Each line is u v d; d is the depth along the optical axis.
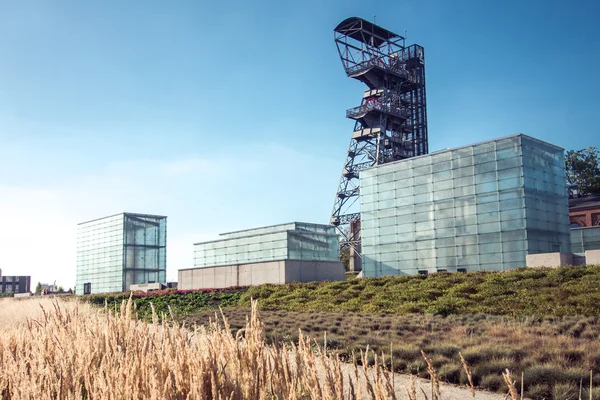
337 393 3.30
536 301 22.80
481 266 43.94
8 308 19.73
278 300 33.97
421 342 15.17
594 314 19.39
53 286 139.38
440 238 47.16
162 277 87.12
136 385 3.72
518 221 42.28
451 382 11.50
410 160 50.53
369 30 79.69
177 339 4.31
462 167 46.47
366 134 77.75
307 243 60.50
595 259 31.48
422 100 88.56
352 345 14.80
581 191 94.69
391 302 27.75
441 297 27.03
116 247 85.25
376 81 79.81
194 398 3.44
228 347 4.01
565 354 12.33
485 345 13.58
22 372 4.57
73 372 4.51
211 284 49.34
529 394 10.09
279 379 3.82
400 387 10.55
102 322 5.96
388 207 51.72
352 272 69.56
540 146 45.12
